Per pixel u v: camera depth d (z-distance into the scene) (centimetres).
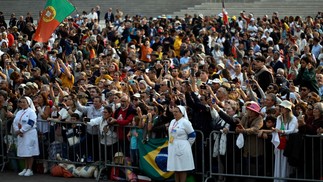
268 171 2255
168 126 2328
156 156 2348
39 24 3131
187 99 2333
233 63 3712
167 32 4856
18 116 2522
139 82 2905
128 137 2414
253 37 5131
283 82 2941
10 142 2633
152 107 2366
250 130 2217
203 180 2314
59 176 2520
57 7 3114
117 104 2495
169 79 2938
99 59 3844
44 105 2630
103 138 2448
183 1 7131
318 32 5200
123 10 7062
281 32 5347
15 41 4700
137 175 2405
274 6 6981
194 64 3347
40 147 2573
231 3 7012
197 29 5406
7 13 7088
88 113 2556
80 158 2514
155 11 7050
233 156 2264
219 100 2492
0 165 2661
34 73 3161
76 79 3581
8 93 2781
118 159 2431
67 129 2520
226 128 2264
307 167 2189
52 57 3988
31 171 2558
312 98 2400
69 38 4947
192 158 2245
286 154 2170
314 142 2170
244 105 2369
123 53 4072
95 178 2478
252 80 2755
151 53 4088
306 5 6969
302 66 2872
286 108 2183
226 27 5225
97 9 6456
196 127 2333
